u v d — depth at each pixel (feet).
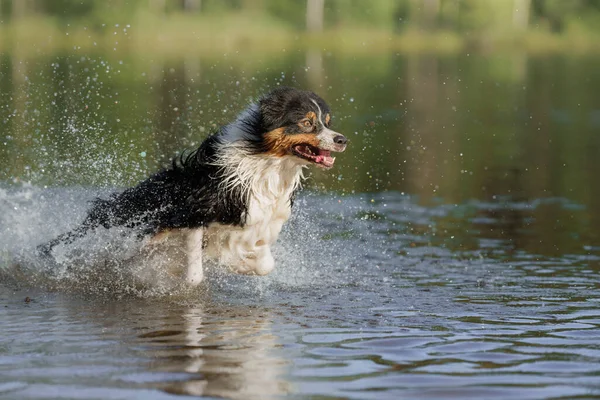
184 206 33.96
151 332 27.58
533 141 82.17
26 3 216.13
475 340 26.66
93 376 22.66
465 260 40.63
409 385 22.08
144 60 135.85
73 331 27.68
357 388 21.81
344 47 189.98
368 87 117.19
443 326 28.55
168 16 210.59
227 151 33.50
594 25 229.86
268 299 32.83
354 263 39.68
